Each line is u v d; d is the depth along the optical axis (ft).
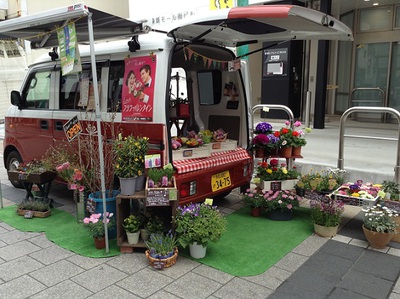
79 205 13.48
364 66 35.35
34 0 41.06
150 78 11.94
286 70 31.96
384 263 10.80
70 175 13.34
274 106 18.49
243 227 13.41
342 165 16.70
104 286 9.55
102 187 11.10
